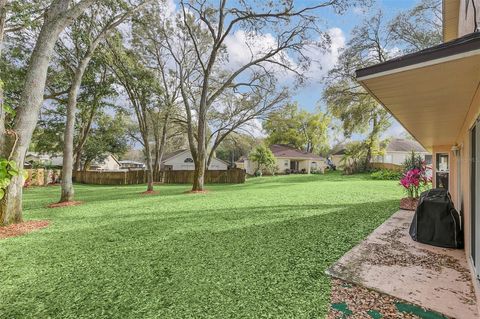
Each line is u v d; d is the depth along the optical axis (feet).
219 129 67.36
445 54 4.61
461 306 6.93
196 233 14.55
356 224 16.08
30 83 17.15
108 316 6.56
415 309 6.80
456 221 11.76
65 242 13.24
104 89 44.04
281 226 15.78
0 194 6.77
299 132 118.01
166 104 46.65
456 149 15.94
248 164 105.60
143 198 32.14
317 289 7.88
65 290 8.03
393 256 10.64
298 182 55.36
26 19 26.76
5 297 7.66
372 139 71.46
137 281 8.56
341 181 54.85
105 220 18.70
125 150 90.27
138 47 40.91
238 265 9.77
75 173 74.18
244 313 6.57
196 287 8.05
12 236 14.49
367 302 7.14
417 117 9.91
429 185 33.24
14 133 15.62
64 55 37.35
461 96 6.97
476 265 8.14
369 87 6.17
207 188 46.06
